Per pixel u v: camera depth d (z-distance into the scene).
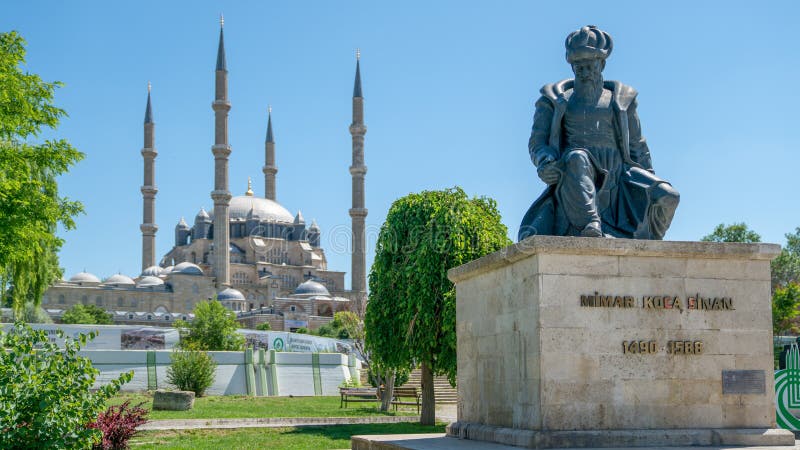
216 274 160.50
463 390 13.78
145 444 23.45
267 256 176.62
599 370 11.18
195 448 22.45
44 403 12.73
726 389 11.48
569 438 10.80
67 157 26.53
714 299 11.66
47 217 25.81
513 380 11.90
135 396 50.22
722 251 11.67
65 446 13.04
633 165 13.64
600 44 13.58
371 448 13.48
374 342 32.28
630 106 13.82
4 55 25.05
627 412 11.16
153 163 178.88
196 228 181.12
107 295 154.50
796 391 16.28
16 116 24.91
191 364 53.97
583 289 11.33
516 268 11.98
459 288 14.10
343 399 48.81
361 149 161.88
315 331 130.75
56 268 49.69
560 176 13.19
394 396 44.59
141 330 75.06
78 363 13.65
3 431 12.43
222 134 156.50
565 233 13.11
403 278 30.95
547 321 11.16
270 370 63.53
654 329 11.42
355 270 159.88
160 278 163.12
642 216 13.13
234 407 43.38
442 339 29.86
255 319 151.38
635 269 11.52
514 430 11.48
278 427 29.50
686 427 11.30
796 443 11.34
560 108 13.56
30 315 72.31
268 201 188.38
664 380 11.34
